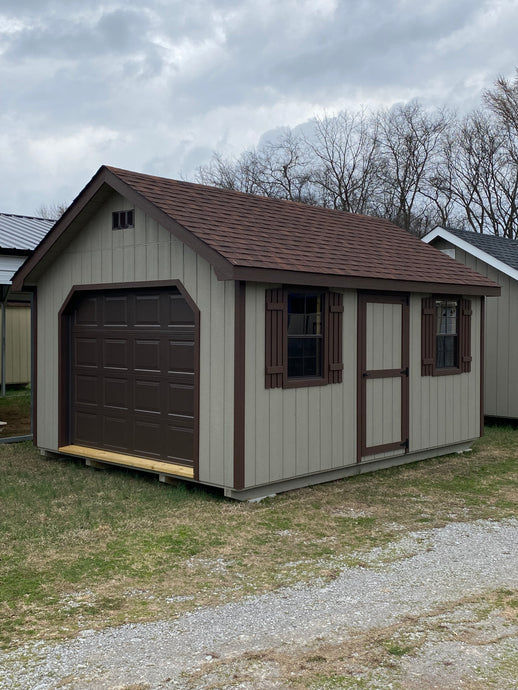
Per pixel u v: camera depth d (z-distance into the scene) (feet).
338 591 14.82
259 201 29.55
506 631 12.73
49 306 29.27
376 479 26.08
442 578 15.61
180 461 24.38
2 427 37.76
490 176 96.12
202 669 11.28
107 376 27.32
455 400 31.19
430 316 29.58
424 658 11.63
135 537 18.63
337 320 25.14
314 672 11.16
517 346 39.55
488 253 40.60
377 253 28.37
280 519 20.51
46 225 46.52
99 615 13.55
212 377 22.30
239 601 14.26
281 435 23.00
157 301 25.04
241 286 21.31
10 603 14.17
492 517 20.89
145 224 24.56
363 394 26.37
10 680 10.94
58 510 21.29
